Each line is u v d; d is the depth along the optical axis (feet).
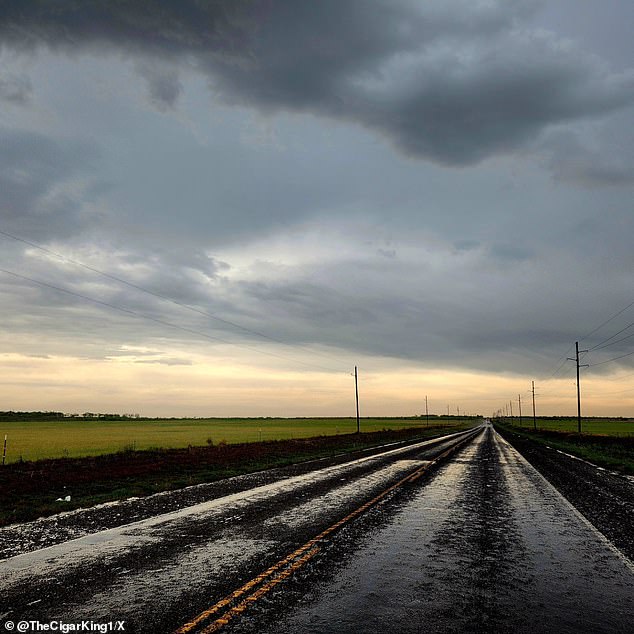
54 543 28.81
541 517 38.14
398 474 68.23
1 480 59.72
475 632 16.62
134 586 20.80
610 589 21.40
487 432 290.97
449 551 27.43
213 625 16.74
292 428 318.65
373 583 21.52
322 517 36.78
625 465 81.15
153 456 97.30
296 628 16.57
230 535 30.68
